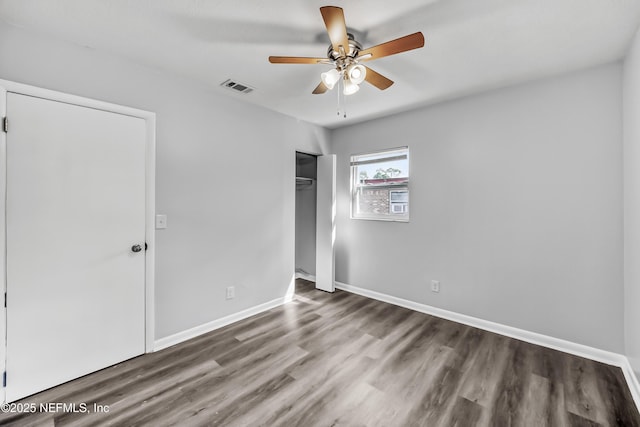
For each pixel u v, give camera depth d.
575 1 1.50
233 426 1.54
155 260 2.31
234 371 2.04
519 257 2.54
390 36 1.83
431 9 1.57
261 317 3.02
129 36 1.86
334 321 2.92
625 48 1.93
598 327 2.19
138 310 2.23
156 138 2.31
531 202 2.47
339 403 1.72
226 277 2.83
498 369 2.07
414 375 2.00
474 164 2.78
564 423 1.57
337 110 3.22
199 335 2.60
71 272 1.92
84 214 1.96
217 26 1.75
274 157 3.27
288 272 3.47
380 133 3.51
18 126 1.72
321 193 3.98
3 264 1.68
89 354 2.00
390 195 3.54
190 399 1.75
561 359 2.21
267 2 1.54
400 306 3.35
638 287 1.76
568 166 2.30
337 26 1.44
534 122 2.44
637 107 1.75
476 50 1.98
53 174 1.84
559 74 2.32
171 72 2.35
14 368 1.72
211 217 2.69
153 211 2.28
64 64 1.88
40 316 1.80
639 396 1.71
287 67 2.26
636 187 1.78
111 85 2.07
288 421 1.58
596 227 2.19
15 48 1.72
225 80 2.49
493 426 1.55
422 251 3.17
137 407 1.68
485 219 2.72
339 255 4.03
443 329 2.74
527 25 1.70
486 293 2.73
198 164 2.58
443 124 2.97
